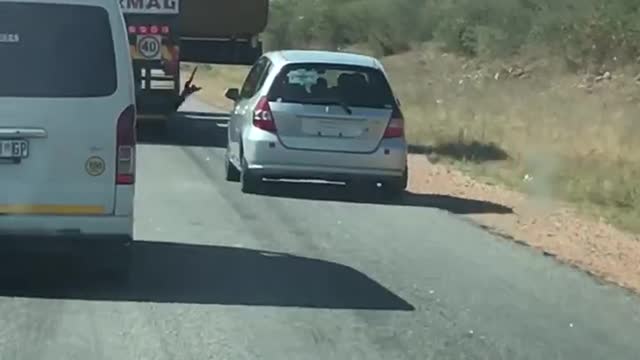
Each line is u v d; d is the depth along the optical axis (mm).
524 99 36125
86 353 7688
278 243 12086
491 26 53250
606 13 46844
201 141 23844
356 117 15461
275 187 16547
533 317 9172
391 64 54688
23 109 9016
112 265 9758
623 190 17359
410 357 7836
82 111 9102
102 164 9141
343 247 12039
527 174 19562
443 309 9320
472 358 7875
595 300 9898
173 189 15875
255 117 15469
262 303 9297
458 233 13273
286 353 7832
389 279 10453
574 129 26750
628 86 38875
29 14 9078
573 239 13352
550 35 47969
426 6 60031
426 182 18438
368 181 15633
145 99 23844
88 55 9141
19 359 7488
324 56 16031
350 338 8289
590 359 7953
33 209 9047
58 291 9523
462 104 34875
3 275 10070
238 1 27344
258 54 28406
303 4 68125
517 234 13508
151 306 9078
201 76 51750
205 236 12305
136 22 23672
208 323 8594
